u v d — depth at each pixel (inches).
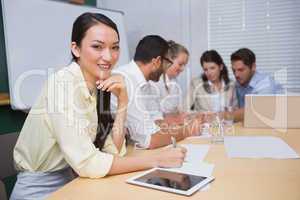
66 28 92.4
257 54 114.7
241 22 115.4
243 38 115.8
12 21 77.9
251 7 113.4
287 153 44.4
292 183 32.7
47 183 43.0
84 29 39.6
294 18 108.9
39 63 83.4
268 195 29.6
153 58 63.3
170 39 124.5
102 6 131.0
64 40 91.5
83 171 35.8
